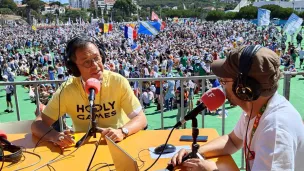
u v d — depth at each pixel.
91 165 2.18
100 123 3.00
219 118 11.76
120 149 1.77
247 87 1.58
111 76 2.98
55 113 2.95
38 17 132.25
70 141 2.52
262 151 1.58
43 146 2.54
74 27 104.19
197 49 35.22
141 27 33.81
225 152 2.22
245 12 108.31
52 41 57.47
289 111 1.63
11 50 45.00
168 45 43.47
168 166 2.05
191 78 4.15
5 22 119.62
